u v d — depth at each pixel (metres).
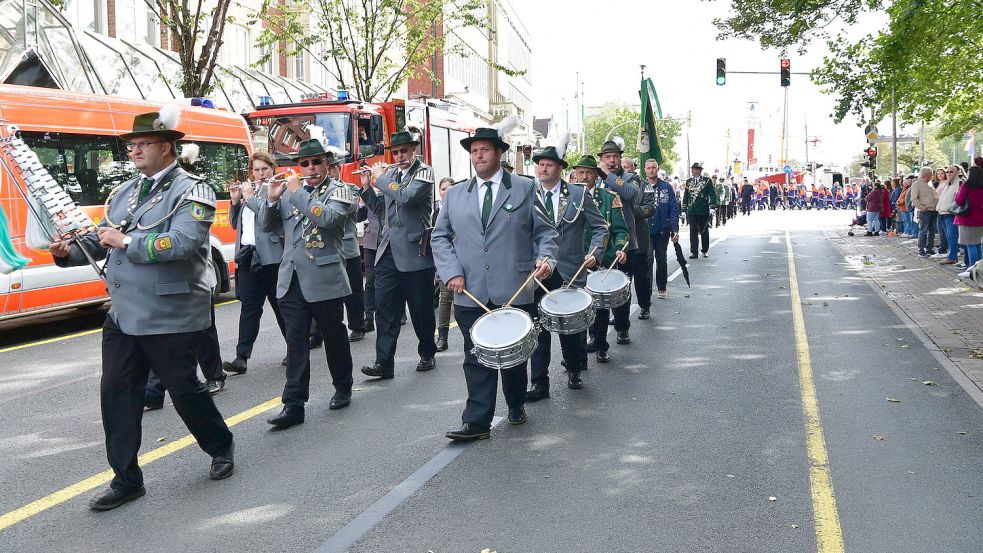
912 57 19.09
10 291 11.53
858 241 28.67
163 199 5.50
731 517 5.21
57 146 12.18
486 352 6.15
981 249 17.25
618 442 6.70
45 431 7.33
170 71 26.00
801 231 35.19
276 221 7.65
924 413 7.50
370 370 8.88
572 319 6.77
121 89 23.78
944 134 31.23
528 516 5.25
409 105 19.05
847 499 5.51
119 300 5.50
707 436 6.84
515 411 7.20
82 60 22.70
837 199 68.81
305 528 5.12
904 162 67.94
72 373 9.69
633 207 12.05
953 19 18.14
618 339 10.73
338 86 38.72
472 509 5.37
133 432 5.56
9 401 8.38
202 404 5.81
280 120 17.95
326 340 7.66
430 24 27.97
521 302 6.88
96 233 5.42
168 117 5.49
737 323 12.19
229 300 15.74
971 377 8.80
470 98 66.25
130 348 5.54
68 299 12.41
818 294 15.24
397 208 8.95
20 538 5.04
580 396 8.14
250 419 7.50
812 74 19.78
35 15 21.28
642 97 16.36
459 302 6.89
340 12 30.30
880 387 8.41
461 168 21.41
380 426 7.22
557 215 8.37
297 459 6.38
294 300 7.32
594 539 4.91
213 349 8.42
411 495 5.62
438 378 8.99
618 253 9.16
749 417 7.38
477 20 28.08
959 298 14.45
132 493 5.59
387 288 8.96
